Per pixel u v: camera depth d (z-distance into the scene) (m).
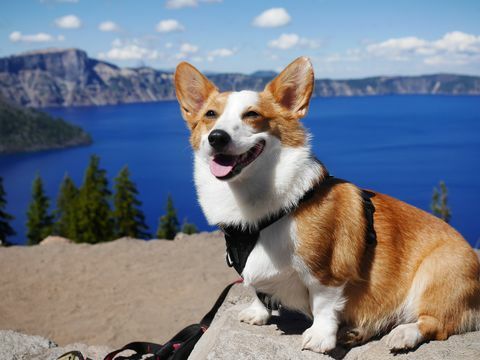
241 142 0.71
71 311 1.90
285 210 0.70
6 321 1.82
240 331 0.80
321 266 0.71
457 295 0.73
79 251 2.53
